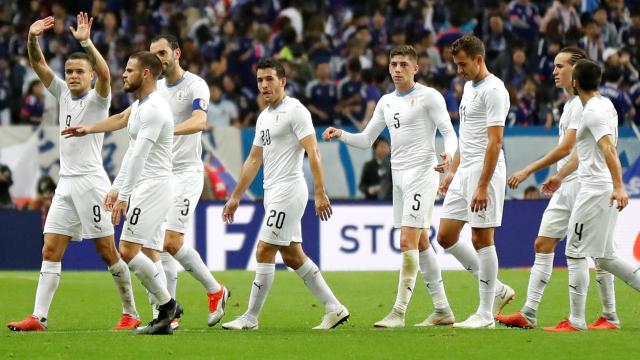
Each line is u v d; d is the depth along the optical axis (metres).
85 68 29.81
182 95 31.23
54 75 30.28
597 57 58.88
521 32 59.53
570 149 28.81
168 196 27.88
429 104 29.91
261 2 63.75
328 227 48.28
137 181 26.39
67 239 29.81
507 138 51.09
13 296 37.88
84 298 37.62
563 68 29.22
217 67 58.09
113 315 33.50
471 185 29.52
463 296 38.31
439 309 30.64
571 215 27.88
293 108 28.67
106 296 38.22
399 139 30.22
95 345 25.23
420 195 29.94
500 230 48.75
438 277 30.69
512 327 28.92
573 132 28.80
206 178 50.47
